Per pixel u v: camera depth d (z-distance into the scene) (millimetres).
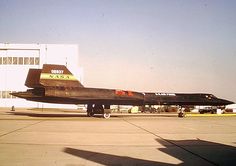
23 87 65500
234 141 16125
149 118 37812
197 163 10664
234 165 10367
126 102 38469
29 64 65875
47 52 65312
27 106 66188
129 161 10891
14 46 65250
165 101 40688
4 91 65562
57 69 35781
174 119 36031
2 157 11414
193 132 20375
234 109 69938
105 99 36719
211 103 43125
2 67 65688
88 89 36906
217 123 29234
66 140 15914
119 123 27875
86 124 26125
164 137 17578
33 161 10734
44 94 34844
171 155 12094
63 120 30750
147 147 13984
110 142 15406
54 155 11844
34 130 20547
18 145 14148
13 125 24328
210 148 13797
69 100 35812
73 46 65688
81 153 12320
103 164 10352
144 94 40125
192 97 42562
